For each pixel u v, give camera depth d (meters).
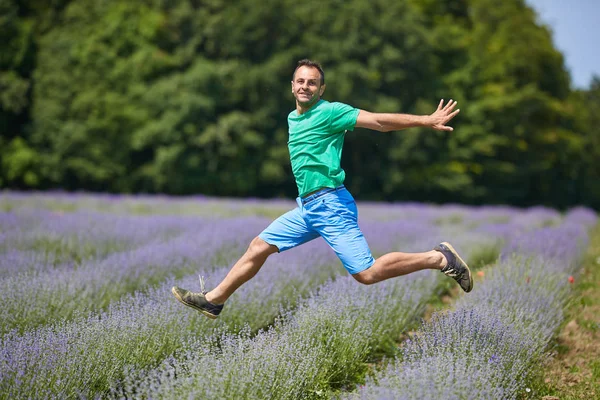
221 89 43.09
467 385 4.24
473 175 50.03
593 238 18.55
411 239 14.13
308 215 5.15
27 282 6.94
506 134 49.66
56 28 47.50
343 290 6.74
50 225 12.97
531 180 54.38
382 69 45.03
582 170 59.50
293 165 5.23
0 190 41.41
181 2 45.34
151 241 12.05
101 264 8.52
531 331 5.87
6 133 45.53
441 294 9.31
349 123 5.04
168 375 5.13
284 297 7.25
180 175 43.25
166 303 6.22
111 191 46.12
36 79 45.31
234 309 6.42
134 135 43.53
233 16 43.19
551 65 53.31
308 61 5.18
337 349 5.63
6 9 44.97
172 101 42.28
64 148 43.12
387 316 6.64
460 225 20.83
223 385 4.26
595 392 5.62
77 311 6.25
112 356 5.03
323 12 43.69
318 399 5.16
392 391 4.12
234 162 43.09
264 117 42.78
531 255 9.47
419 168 46.91
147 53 44.56
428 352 5.05
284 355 4.93
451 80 48.81
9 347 4.87
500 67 50.59
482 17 56.00
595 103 70.19
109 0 47.41
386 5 45.22
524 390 5.34
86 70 45.12
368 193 47.59
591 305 8.80
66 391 4.55
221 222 14.49
